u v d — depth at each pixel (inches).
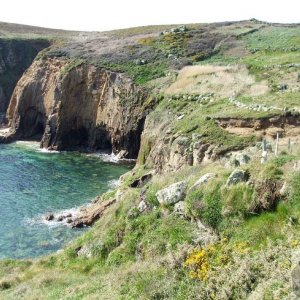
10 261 965.2
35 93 2834.6
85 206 1494.8
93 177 1883.6
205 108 1541.6
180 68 2372.0
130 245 735.1
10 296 713.6
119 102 2329.0
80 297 608.7
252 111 1298.0
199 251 563.2
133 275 607.2
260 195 571.2
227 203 600.4
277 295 406.6
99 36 3654.0
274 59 2009.1
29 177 1889.8
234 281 467.5
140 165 1765.5
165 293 514.3
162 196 740.0
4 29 4394.7
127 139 2250.2
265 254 482.9
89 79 2517.2
